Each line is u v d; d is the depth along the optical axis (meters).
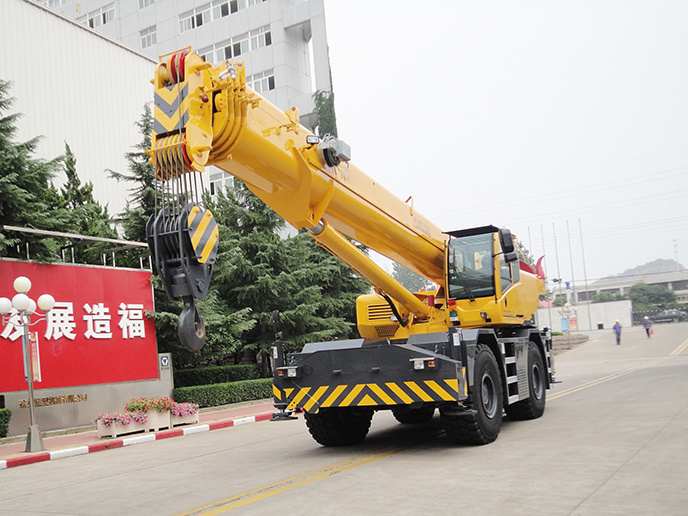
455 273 10.30
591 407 11.97
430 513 5.01
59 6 55.00
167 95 5.94
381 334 10.52
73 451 11.43
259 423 15.02
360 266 8.94
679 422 9.10
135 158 19.31
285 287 21.45
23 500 7.12
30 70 24.02
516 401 9.92
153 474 8.23
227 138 6.16
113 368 16.09
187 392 17.98
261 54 46.09
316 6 44.94
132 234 18.66
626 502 5.02
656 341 40.12
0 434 13.26
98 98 26.70
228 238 20.86
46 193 18.11
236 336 20.12
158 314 17.31
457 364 7.88
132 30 50.97
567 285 68.12
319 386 8.49
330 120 42.28
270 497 6.02
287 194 7.35
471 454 7.68
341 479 6.65
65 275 15.38
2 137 14.60
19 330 14.20
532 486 5.73
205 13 48.34
